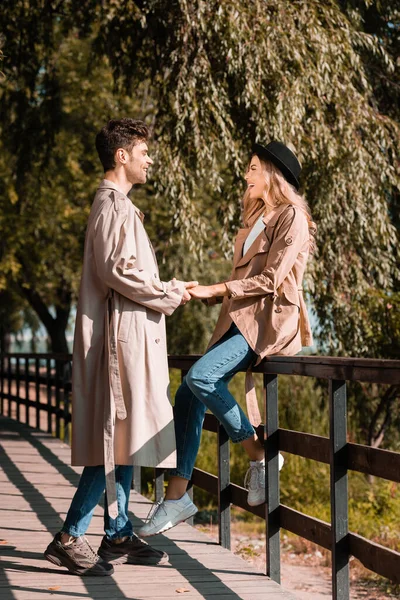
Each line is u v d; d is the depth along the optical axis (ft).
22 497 21.04
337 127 31.12
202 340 61.05
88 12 39.27
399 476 9.95
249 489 13.60
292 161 13.46
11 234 67.26
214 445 39.14
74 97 64.13
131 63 36.76
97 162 68.23
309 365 11.58
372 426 39.22
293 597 12.15
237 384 41.27
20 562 13.99
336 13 31.27
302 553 32.14
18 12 39.27
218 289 12.71
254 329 12.87
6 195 65.21
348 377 10.54
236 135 31.65
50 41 41.01
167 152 30.60
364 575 29.04
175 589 12.51
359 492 38.32
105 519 13.88
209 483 16.56
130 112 65.77
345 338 34.30
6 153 60.95
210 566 13.94
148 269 12.56
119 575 13.26
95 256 12.44
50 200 66.23
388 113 36.24
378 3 34.19
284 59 29.53
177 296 12.41
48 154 43.21
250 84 28.58
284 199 13.38
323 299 33.68
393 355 34.81
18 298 92.68
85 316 12.67
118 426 12.37
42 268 71.97
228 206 31.27
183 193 30.58
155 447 12.29
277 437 13.32
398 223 36.17
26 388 43.73
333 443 11.10
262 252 13.09
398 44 35.70
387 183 33.45
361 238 32.30
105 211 12.49
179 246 57.41
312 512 36.17
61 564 13.23
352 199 31.04
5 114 42.32
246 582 12.96
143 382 12.36
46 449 31.83
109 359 12.34
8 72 39.93
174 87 30.07
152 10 30.89
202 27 28.63
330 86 30.66
